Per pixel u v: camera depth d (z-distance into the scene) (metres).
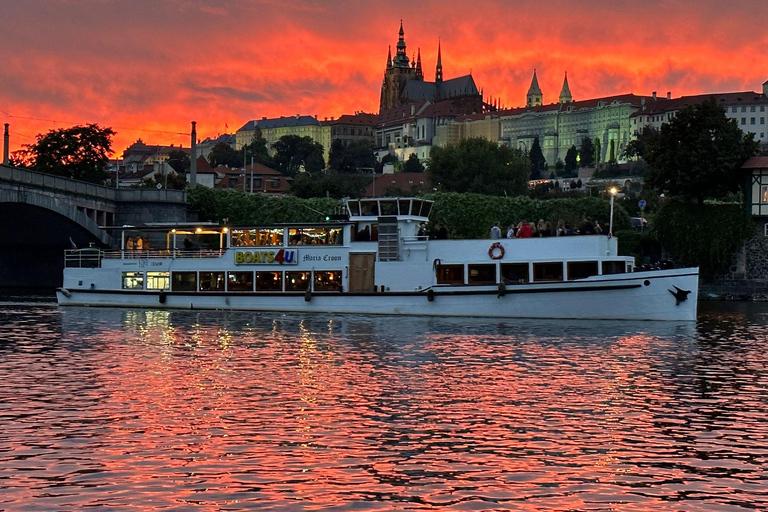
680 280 62.88
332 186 187.75
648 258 106.06
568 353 48.62
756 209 101.00
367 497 24.12
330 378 40.25
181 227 73.00
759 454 28.34
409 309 66.25
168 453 27.69
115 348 49.53
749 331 61.41
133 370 42.06
